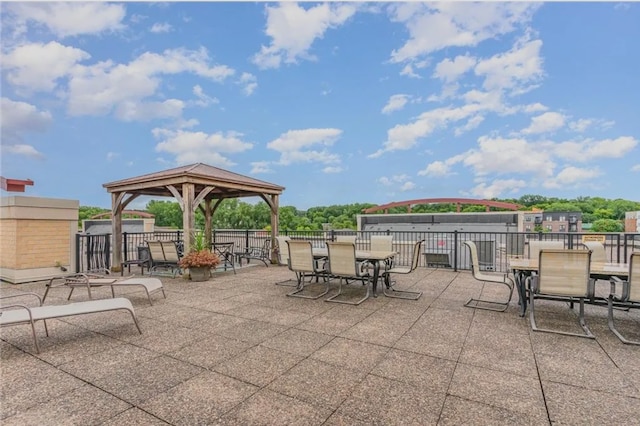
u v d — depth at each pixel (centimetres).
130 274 875
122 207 958
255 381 292
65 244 833
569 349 360
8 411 247
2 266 775
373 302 562
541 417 239
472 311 506
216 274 869
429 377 299
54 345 376
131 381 293
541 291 429
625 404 255
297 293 636
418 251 663
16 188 788
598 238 862
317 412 246
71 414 244
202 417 240
